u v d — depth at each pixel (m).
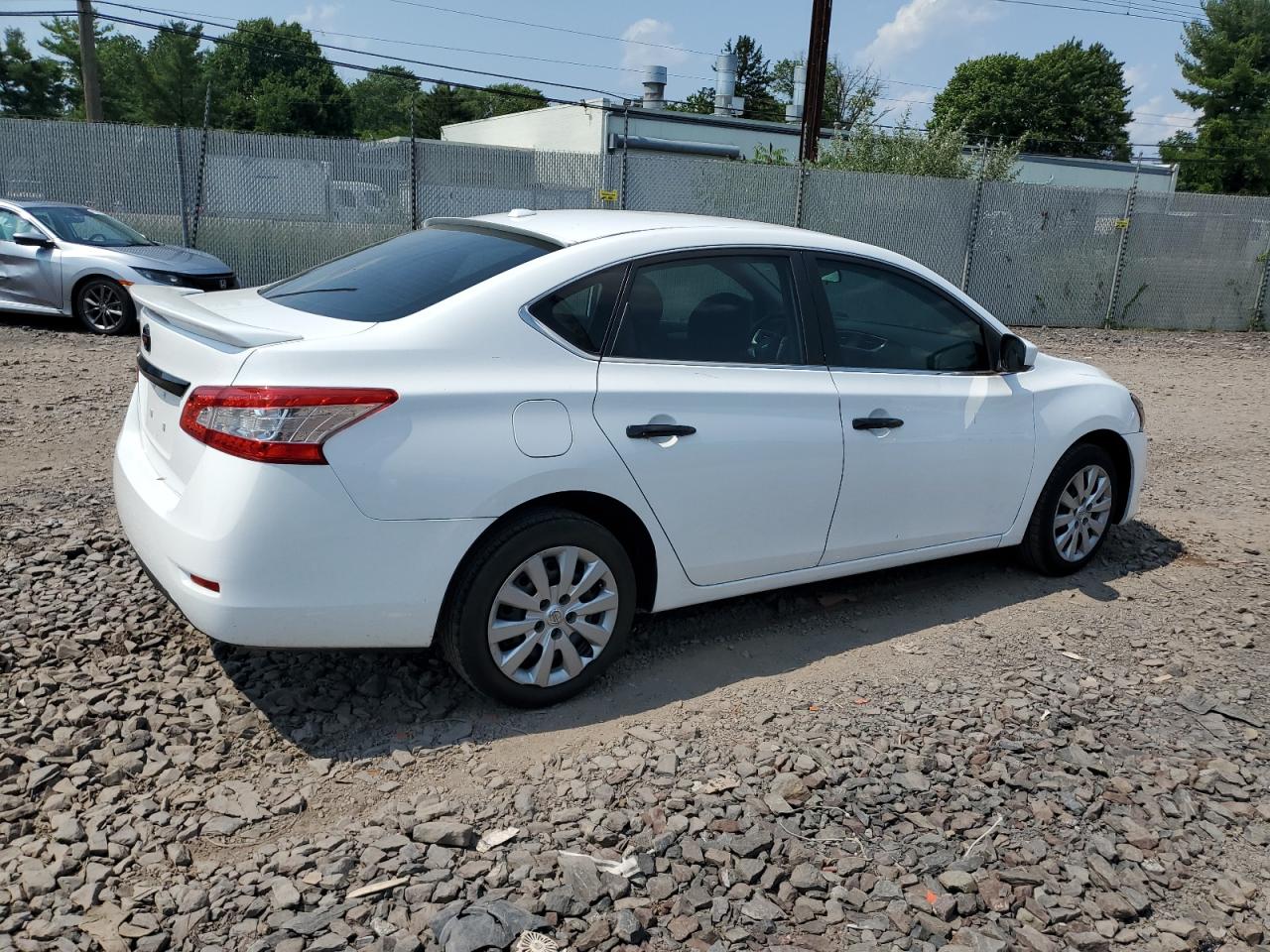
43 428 7.11
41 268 11.54
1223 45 42.88
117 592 4.38
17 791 3.05
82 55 23.06
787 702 3.84
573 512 3.55
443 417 3.26
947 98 68.00
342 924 2.56
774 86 79.38
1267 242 17.59
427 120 82.75
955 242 16.52
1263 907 2.87
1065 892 2.87
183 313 3.36
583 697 3.81
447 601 3.44
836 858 2.95
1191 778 3.46
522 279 3.54
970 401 4.62
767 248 4.14
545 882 2.76
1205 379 12.26
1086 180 32.88
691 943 2.59
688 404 3.76
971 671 4.17
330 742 3.42
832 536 4.27
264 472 3.06
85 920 2.55
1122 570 5.46
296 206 14.52
